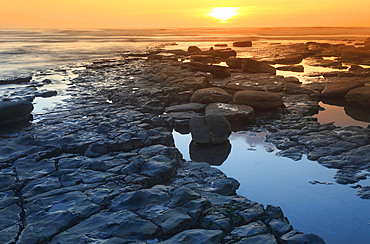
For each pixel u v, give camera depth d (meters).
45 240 3.97
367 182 6.12
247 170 6.92
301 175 6.56
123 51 37.59
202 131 8.61
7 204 4.91
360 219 5.00
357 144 7.70
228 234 4.17
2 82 16.81
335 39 59.66
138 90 14.31
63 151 7.46
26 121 10.01
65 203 4.88
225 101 12.06
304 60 27.72
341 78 17.31
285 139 8.61
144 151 7.12
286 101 12.64
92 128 8.98
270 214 4.78
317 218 5.05
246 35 83.88
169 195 5.04
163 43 52.69
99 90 15.03
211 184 5.89
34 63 26.36
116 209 4.70
